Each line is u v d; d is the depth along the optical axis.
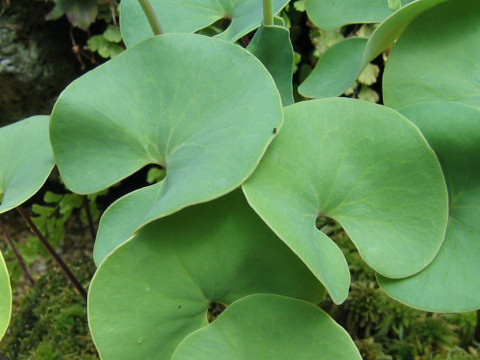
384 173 0.26
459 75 0.29
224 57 0.26
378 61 0.53
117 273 0.24
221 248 0.25
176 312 0.25
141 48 0.27
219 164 0.24
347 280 0.25
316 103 0.26
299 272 0.26
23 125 0.32
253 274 0.26
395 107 0.29
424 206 0.26
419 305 0.26
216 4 0.34
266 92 0.25
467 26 0.29
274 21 0.32
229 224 0.25
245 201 0.25
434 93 0.29
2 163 0.31
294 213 0.24
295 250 0.23
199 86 0.27
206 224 0.25
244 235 0.25
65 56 0.54
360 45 0.35
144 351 0.25
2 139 0.32
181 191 0.24
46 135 0.31
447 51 0.29
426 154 0.26
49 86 0.54
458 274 0.26
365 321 0.39
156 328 0.25
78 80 0.27
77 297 0.47
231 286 0.26
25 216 0.36
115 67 0.27
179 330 0.25
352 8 0.35
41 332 0.45
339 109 0.26
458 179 0.27
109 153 0.27
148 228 0.24
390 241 0.26
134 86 0.27
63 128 0.27
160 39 0.27
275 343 0.25
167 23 0.34
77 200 0.49
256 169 0.25
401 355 0.37
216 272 0.25
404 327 0.38
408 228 0.26
